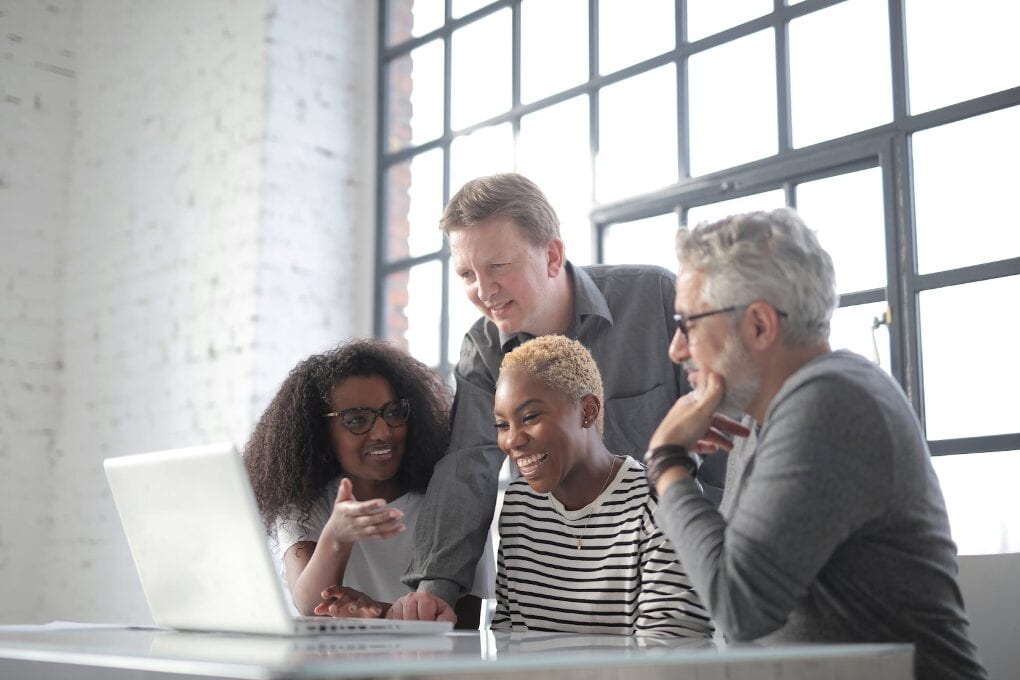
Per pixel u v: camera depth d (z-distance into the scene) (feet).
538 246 7.04
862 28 10.09
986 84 9.23
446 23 14.65
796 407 4.29
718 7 11.37
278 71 14.88
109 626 5.61
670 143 11.64
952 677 4.41
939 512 4.53
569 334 7.30
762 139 10.78
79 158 17.93
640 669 3.49
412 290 14.58
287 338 14.51
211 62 15.62
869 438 4.22
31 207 17.69
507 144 13.56
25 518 17.07
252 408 14.11
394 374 6.99
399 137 15.15
